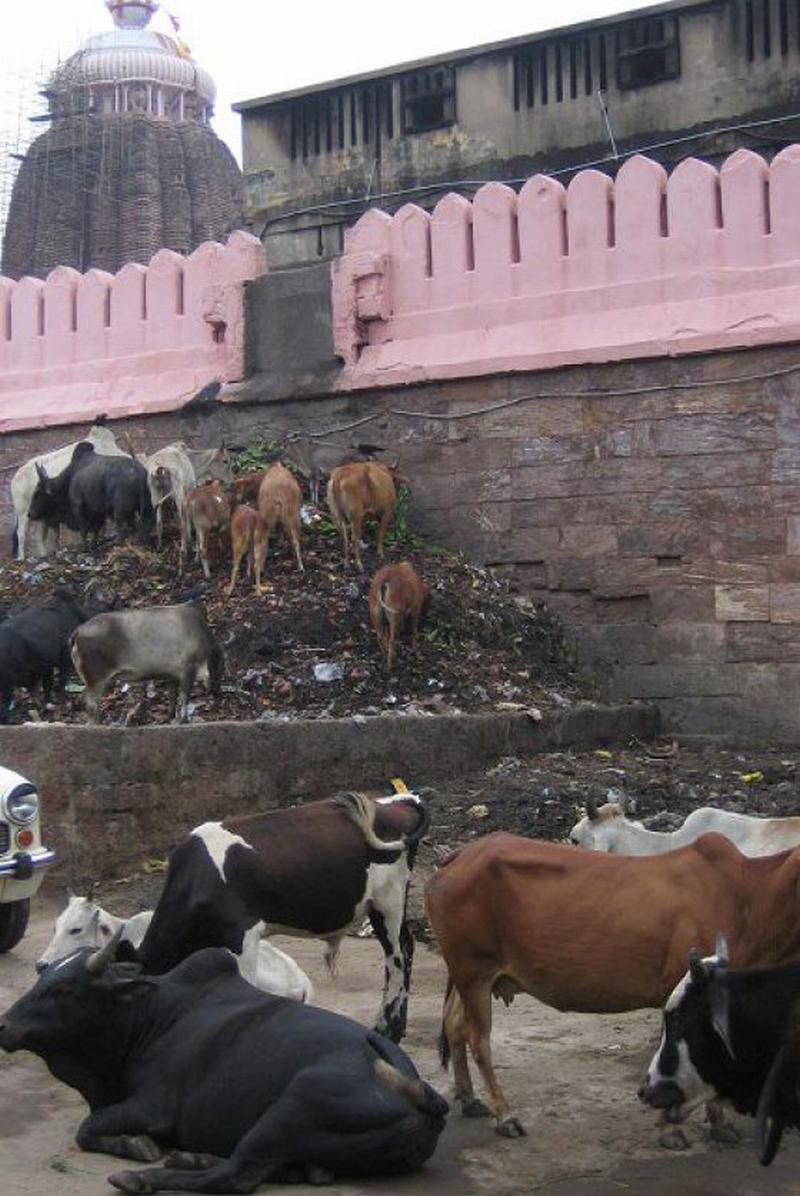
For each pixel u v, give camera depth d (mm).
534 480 13539
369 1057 5074
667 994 5512
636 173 13258
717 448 12703
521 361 13500
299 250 20219
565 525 13375
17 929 8359
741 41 17016
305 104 20219
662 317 12961
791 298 12406
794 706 12336
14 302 16953
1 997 7539
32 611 11461
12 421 16531
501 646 12875
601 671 13164
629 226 13281
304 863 6180
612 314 13273
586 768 11195
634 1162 5328
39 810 8625
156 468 13742
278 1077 5086
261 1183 5012
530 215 13773
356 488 12906
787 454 12406
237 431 15133
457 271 14141
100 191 32875
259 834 6188
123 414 15758
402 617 11977
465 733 11102
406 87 19469
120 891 9211
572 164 18125
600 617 13219
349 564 12984
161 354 15766
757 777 10984
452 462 13953
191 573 13359
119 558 13875
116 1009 5371
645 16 17469
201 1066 5242
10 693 11273
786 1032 4891
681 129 17359
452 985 5902
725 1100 5102
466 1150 5438
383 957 8258
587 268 13469
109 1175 5082
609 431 13188
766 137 16766
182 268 15734
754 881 5520
